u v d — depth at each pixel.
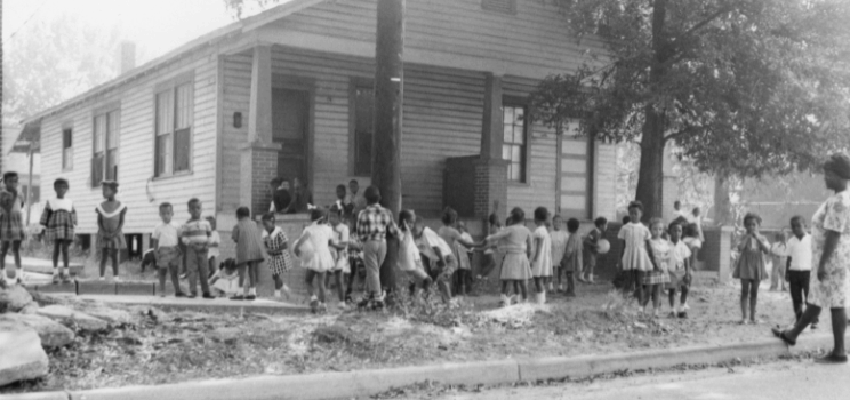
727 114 16.91
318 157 19.27
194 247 13.02
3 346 7.07
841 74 16.98
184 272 14.73
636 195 19.11
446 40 19.27
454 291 15.62
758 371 9.77
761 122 16.72
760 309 15.47
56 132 28.53
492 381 8.73
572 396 8.03
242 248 13.22
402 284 15.24
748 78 16.72
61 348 8.21
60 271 13.78
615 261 20.02
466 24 19.56
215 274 15.06
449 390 8.28
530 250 13.84
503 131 21.81
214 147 18.36
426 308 11.83
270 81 16.70
